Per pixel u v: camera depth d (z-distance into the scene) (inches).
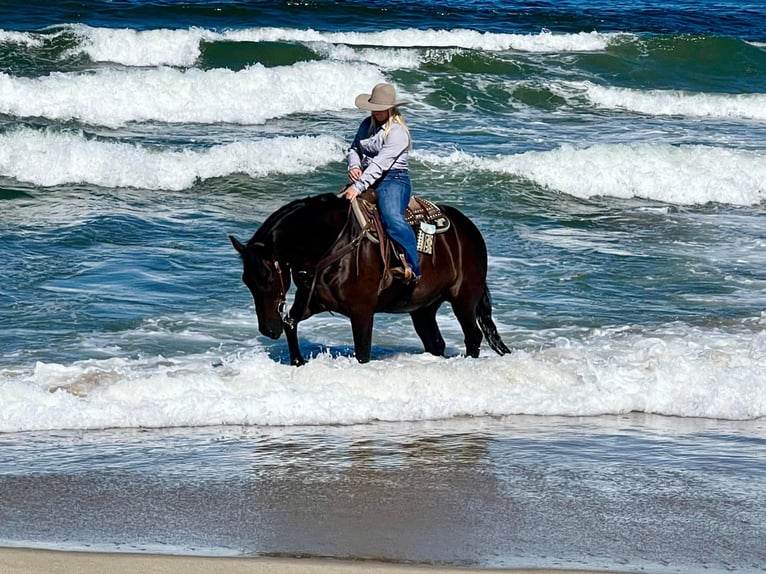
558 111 1261.1
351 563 273.4
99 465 359.6
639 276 684.7
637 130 1178.6
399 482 347.3
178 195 874.1
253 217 817.5
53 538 291.3
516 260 710.5
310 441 393.1
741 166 987.9
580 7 2110.0
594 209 895.1
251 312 583.2
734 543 297.3
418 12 1841.8
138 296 599.5
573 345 532.1
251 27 1642.5
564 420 433.7
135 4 1670.8
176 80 1130.0
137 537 293.6
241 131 1069.8
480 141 1072.2
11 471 350.9
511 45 1604.3
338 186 919.0
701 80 1524.4
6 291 595.2
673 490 344.5
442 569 270.4
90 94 1089.4
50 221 765.3
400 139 435.2
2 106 1064.8
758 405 450.0
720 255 749.3
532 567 274.8
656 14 2068.2
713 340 547.5
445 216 471.5
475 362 468.4
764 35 1914.4
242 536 295.6
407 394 442.3
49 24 1497.3
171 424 410.3
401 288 453.7
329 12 1779.0
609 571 273.1
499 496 335.0
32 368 470.9
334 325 565.3
